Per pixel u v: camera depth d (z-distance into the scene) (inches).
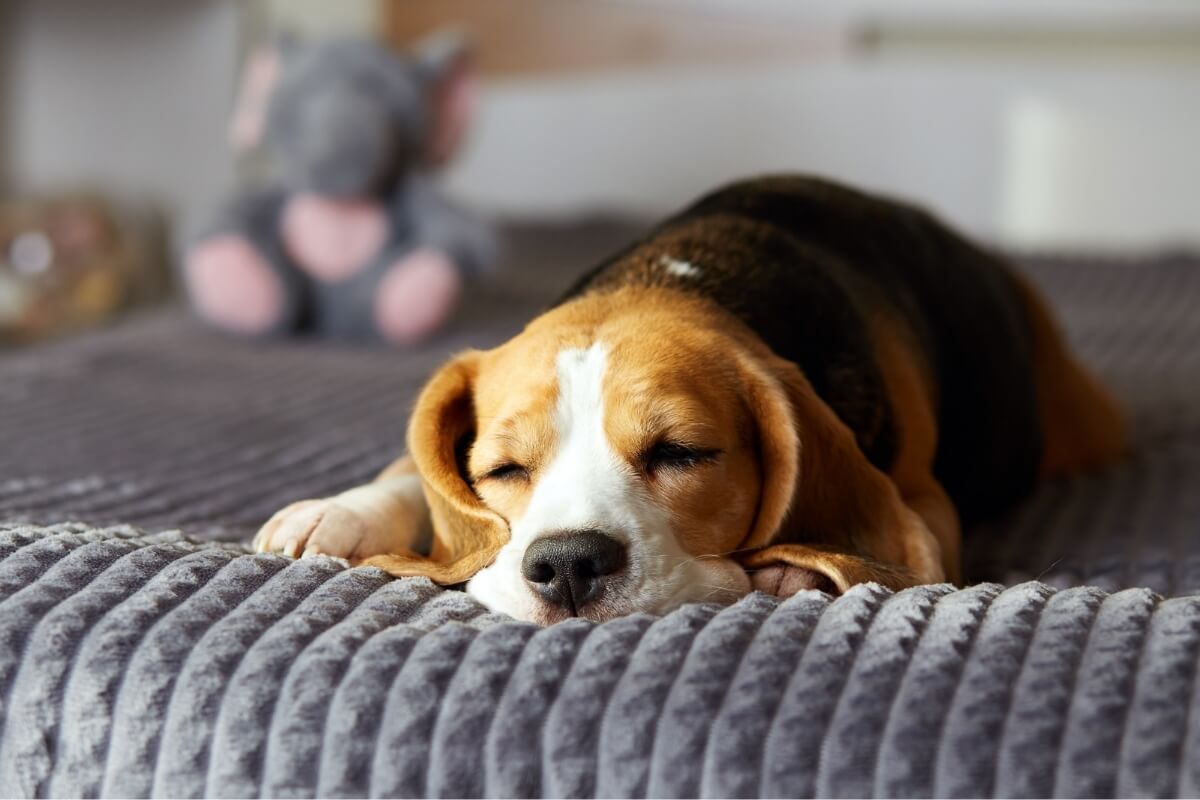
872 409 59.9
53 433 87.2
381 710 42.4
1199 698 40.3
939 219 84.2
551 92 189.9
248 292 124.4
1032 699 40.6
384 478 64.7
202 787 42.9
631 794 40.3
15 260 161.5
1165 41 172.6
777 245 64.7
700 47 183.9
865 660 42.7
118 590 49.4
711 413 53.2
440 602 50.4
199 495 73.7
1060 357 88.5
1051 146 175.0
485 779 41.1
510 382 55.6
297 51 130.8
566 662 43.5
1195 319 129.6
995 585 50.4
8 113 181.3
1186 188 171.9
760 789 39.8
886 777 39.3
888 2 177.2
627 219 174.2
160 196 180.5
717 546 53.5
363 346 126.1
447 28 187.5
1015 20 173.6
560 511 51.2
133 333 128.3
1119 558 66.0
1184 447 92.2
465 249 126.1
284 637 45.8
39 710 45.0
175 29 177.2
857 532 54.5
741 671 42.4
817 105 180.5
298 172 125.3
